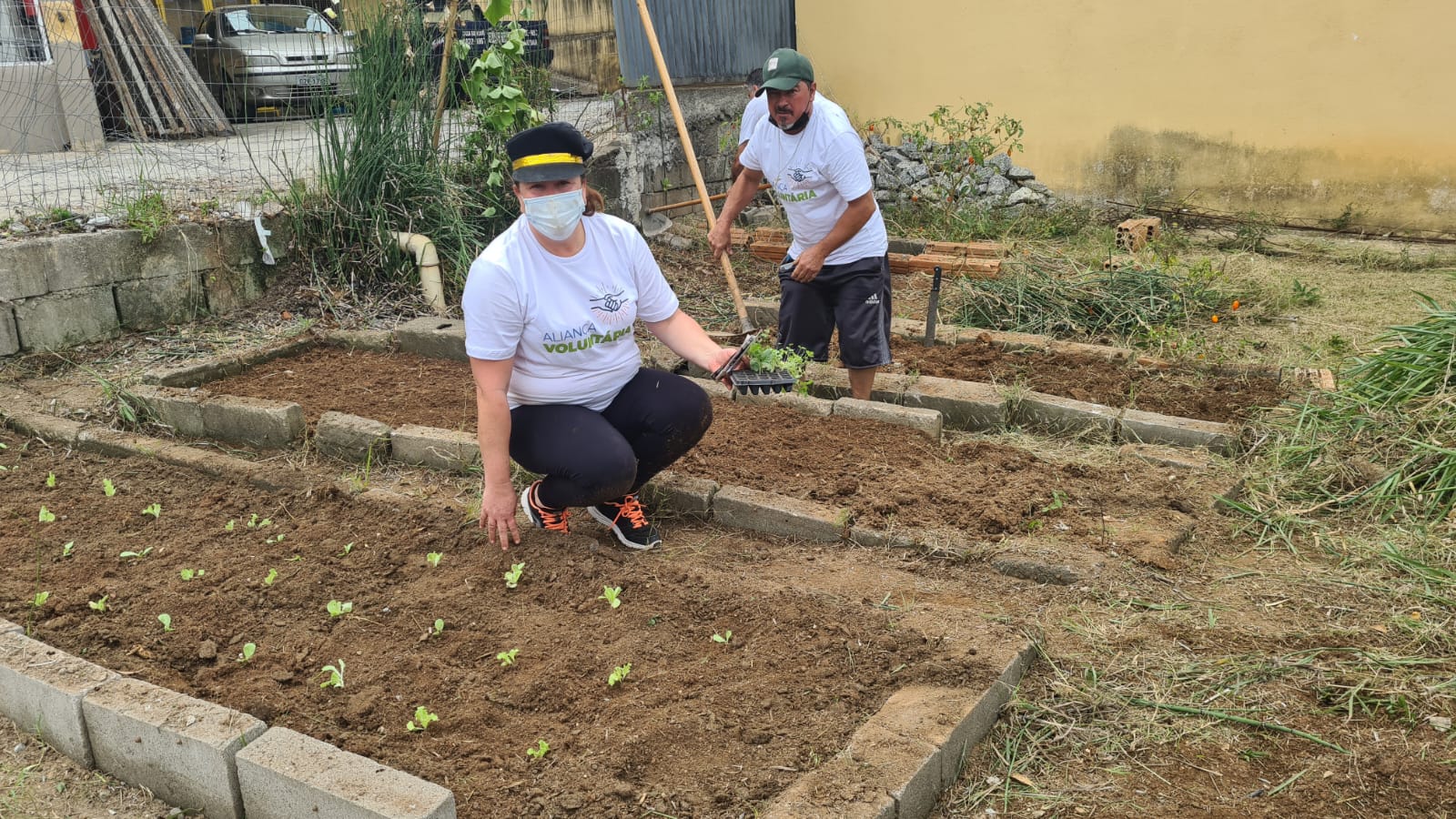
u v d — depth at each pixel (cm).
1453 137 877
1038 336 623
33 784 271
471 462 436
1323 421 453
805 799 239
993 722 284
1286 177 953
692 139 998
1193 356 584
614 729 275
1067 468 431
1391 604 330
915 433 466
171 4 1246
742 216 1013
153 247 611
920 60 1107
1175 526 380
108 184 702
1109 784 260
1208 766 265
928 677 287
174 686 296
